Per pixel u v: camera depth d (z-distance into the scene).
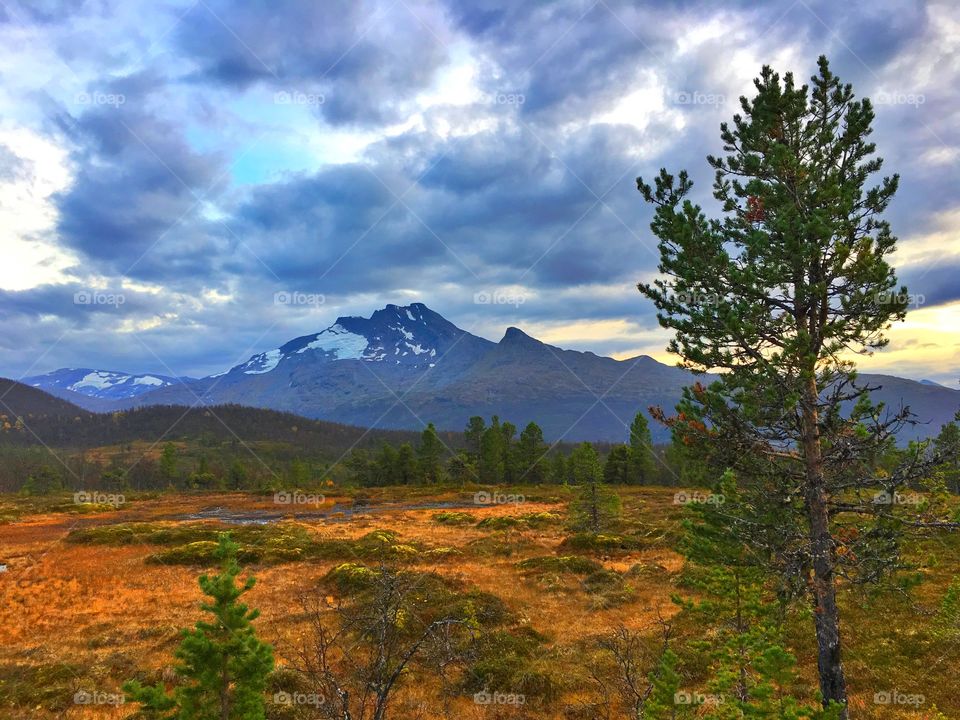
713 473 12.69
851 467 11.33
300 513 75.62
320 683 9.73
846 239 11.16
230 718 9.78
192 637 9.78
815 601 11.13
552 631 21.41
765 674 9.51
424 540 48.41
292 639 19.89
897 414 10.45
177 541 49.22
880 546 10.91
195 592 30.59
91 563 40.56
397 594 9.68
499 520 58.47
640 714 10.21
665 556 37.38
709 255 11.54
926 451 10.45
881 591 10.88
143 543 48.69
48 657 19.95
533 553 40.38
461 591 27.19
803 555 11.06
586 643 19.59
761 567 11.60
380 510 77.56
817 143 12.08
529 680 16.31
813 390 11.18
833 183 11.16
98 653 20.28
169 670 17.53
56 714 15.37
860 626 18.94
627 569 32.78
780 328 11.24
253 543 45.81
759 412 11.04
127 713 15.24
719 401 11.40
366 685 8.83
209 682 9.61
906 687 14.83
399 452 116.06
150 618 25.34
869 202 11.67
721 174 13.20
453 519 62.91
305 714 13.75
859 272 10.35
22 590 31.36
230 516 73.44
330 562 37.81
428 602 23.84
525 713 14.76
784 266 10.98
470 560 38.44
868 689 15.15
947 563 23.89
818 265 11.05
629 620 22.50
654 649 17.95
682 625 20.47
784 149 11.37
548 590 28.23
